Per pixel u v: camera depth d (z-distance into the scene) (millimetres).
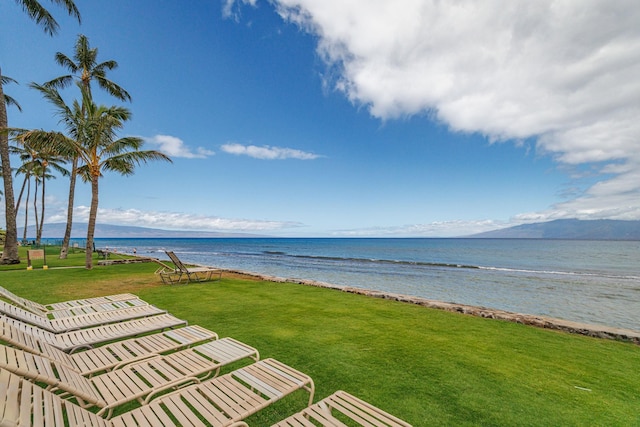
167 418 2145
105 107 14492
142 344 3617
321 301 7938
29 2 13352
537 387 3594
